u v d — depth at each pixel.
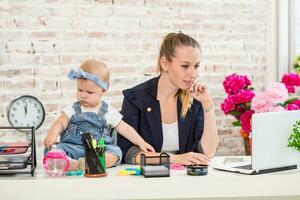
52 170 1.77
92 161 1.77
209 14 3.28
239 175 1.83
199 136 2.36
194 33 3.26
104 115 2.22
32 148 1.82
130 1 3.16
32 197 1.69
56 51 3.07
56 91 3.08
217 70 3.30
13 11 3.02
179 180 1.77
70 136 2.16
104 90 2.21
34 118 3.01
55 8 3.06
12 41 3.02
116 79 3.16
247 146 3.01
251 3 3.34
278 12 3.38
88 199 1.73
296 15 3.43
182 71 2.25
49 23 3.06
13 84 3.03
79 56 3.11
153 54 3.21
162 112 2.40
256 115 1.84
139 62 3.19
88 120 2.17
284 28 3.39
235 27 3.32
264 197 2.08
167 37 2.37
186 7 3.24
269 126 1.87
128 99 2.41
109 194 1.74
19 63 3.03
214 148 2.30
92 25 3.12
